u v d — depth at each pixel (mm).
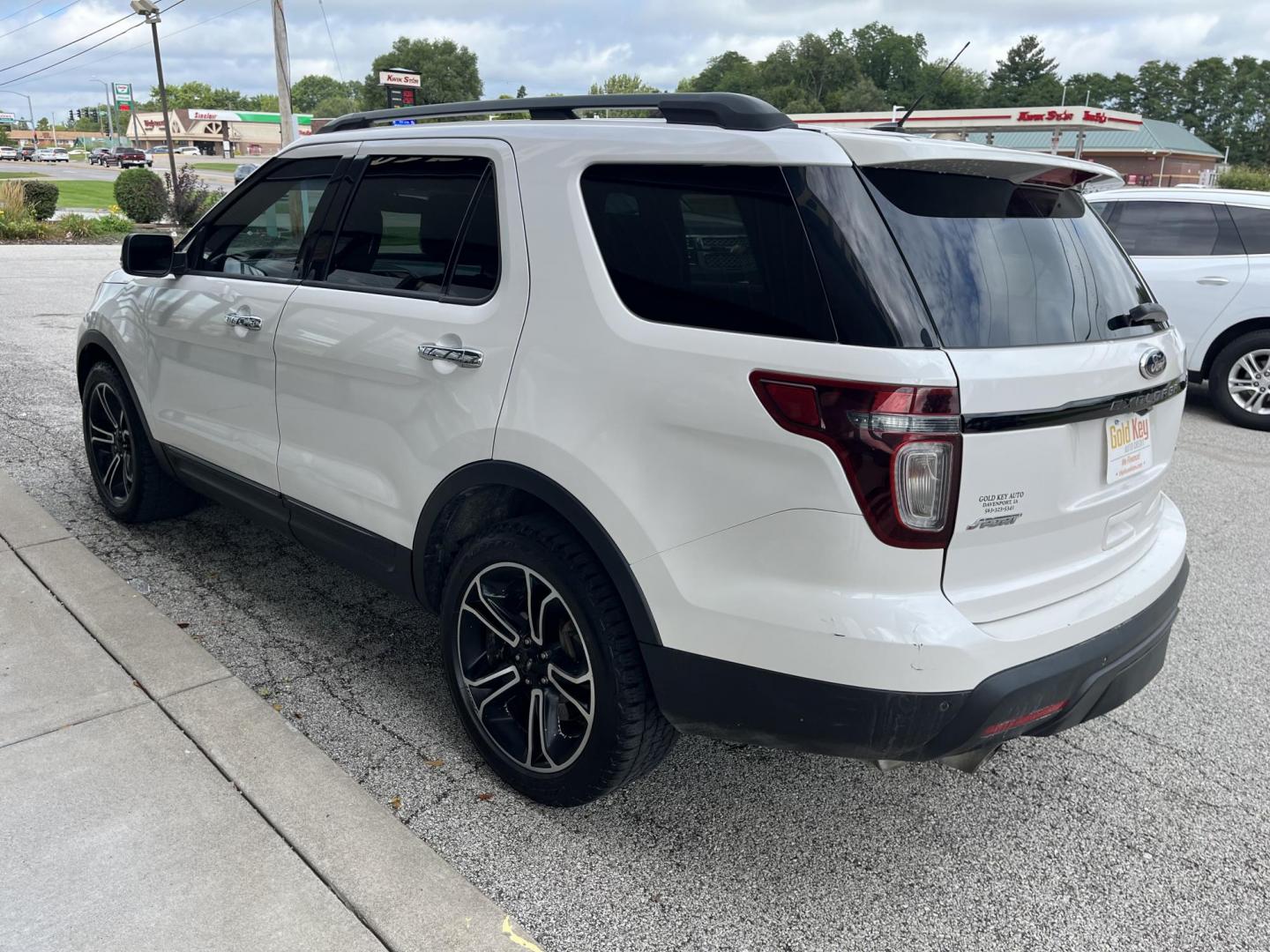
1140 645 2408
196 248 3814
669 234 2264
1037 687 2121
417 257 2859
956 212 2203
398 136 3047
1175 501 5852
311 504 3232
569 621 2518
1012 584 2156
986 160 2178
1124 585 2439
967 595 2072
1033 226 2379
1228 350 7793
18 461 5449
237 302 3443
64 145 162500
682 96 2377
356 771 2809
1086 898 2434
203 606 3811
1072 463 2203
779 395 2012
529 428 2422
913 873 2502
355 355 2916
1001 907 2389
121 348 4160
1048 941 2281
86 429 4629
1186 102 121938
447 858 2469
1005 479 2041
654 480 2213
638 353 2246
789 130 2205
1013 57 105188
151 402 4039
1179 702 3469
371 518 2982
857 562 1994
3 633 3414
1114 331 2396
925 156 2088
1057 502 2186
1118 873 2535
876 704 2023
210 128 122375
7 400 6832
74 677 3146
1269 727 3305
